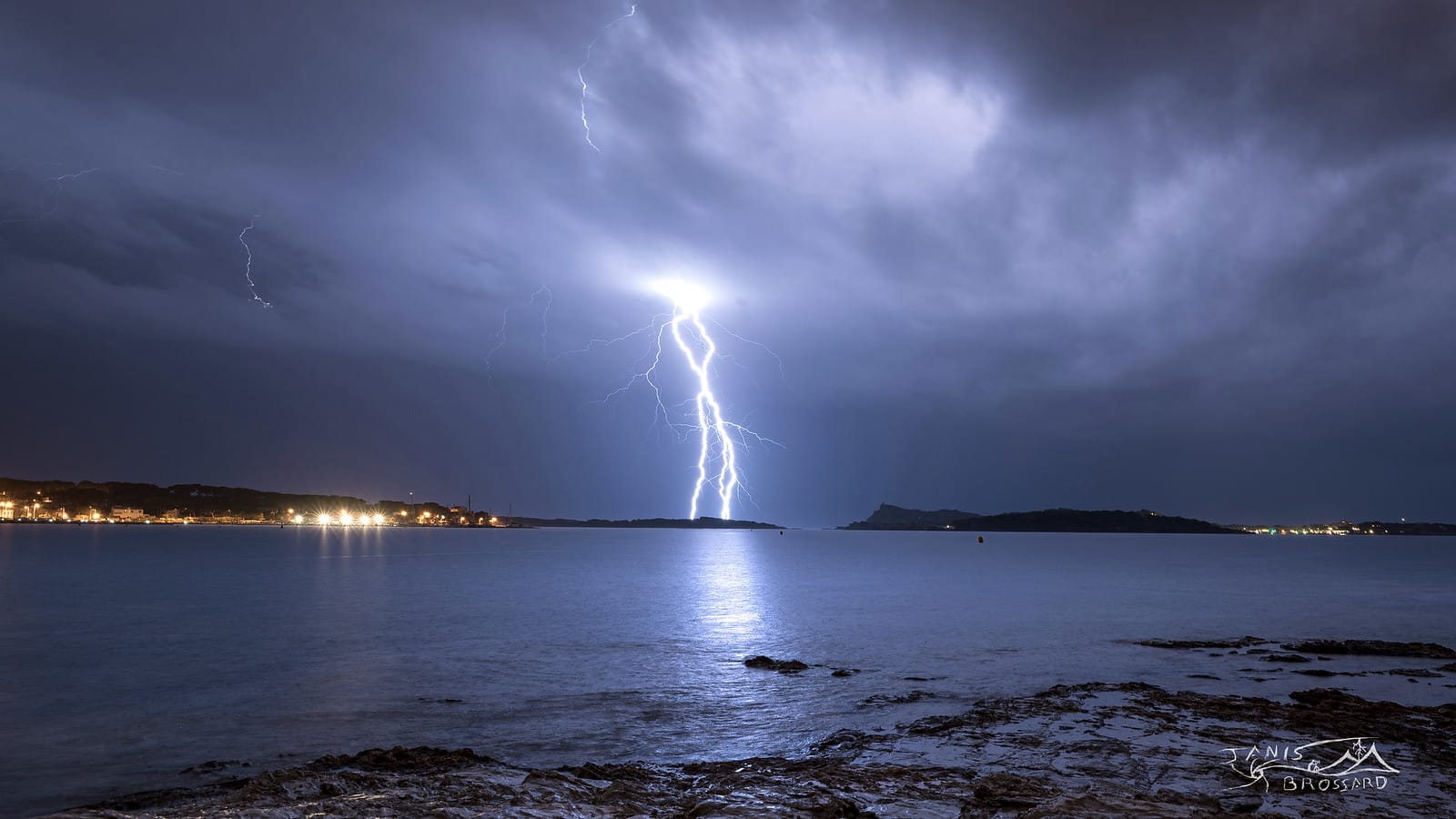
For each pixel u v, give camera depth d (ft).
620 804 34.91
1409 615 130.21
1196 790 38.99
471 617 122.01
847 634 105.29
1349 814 34.71
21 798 43.70
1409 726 52.70
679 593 166.81
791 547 569.64
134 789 45.32
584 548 511.40
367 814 29.81
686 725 58.85
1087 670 79.87
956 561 350.43
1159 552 482.28
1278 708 58.85
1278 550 554.87
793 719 60.49
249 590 166.91
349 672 77.82
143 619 116.88
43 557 290.35
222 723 58.85
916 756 47.60
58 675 75.46
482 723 59.62
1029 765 44.47
